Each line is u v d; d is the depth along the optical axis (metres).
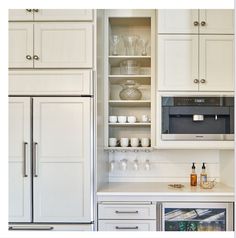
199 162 3.13
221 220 2.50
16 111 2.45
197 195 2.48
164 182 3.08
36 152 2.44
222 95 2.70
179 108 2.71
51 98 2.46
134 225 2.48
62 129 2.45
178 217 2.51
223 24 2.70
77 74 2.47
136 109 3.21
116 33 3.24
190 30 2.71
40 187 2.44
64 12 2.51
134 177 3.14
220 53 2.70
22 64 2.51
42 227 2.42
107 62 2.92
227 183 2.85
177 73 2.71
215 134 2.69
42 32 2.51
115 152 3.15
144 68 3.23
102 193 2.48
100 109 2.73
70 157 2.44
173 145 2.71
